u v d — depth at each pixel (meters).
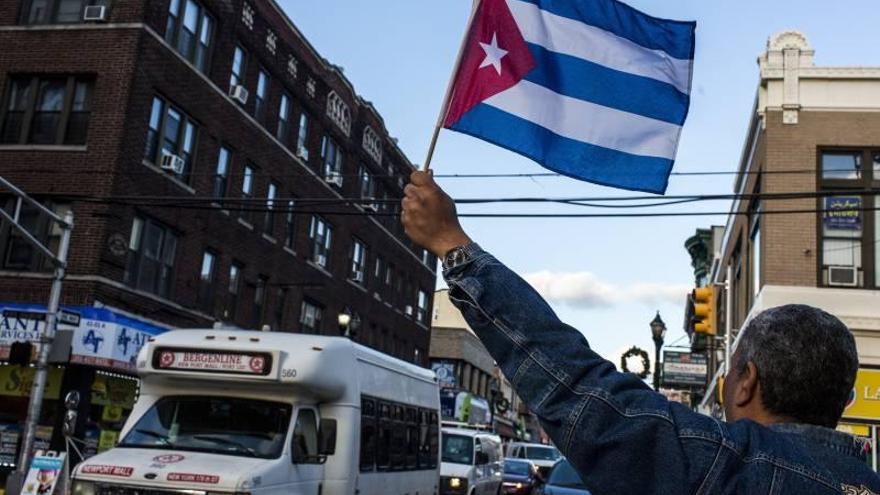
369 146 41.19
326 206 36.00
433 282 52.53
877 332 19.20
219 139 27.23
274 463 9.67
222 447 9.91
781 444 1.95
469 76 4.87
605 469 1.88
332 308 37.09
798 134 20.31
